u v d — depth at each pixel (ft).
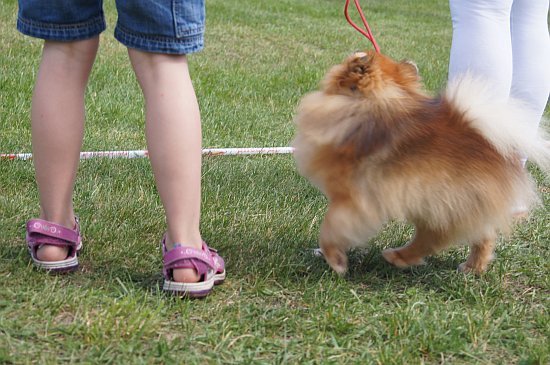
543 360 8.83
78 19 9.59
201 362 8.44
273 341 9.05
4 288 9.69
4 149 16.52
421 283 11.39
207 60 30.73
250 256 11.73
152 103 9.58
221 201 14.20
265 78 27.89
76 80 9.93
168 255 9.93
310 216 13.83
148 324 8.96
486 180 9.98
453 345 9.11
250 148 18.72
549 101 26.45
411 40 41.70
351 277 11.36
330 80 10.87
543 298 11.00
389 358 8.63
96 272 10.64
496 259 12.41
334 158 10.32
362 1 57.36
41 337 8.57
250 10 45.75
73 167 10.25
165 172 9.68
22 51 27.32
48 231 10.17
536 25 14.69
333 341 9.09
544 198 15.89
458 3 13.41
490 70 13.08
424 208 10.02
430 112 10.30
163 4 9.10
